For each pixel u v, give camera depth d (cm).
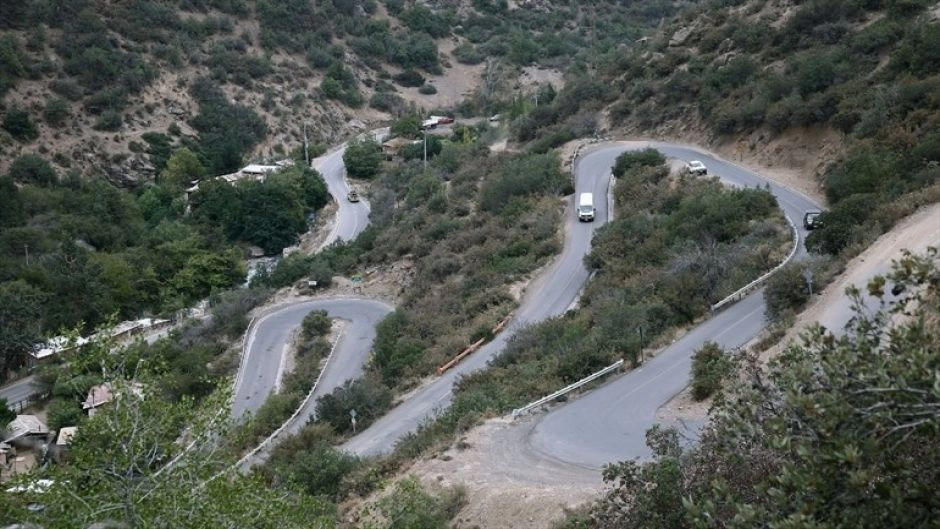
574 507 1434
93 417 915
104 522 848
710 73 5341
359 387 2761
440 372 2944
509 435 1938
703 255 2839
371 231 5225
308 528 1008
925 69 3872
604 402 2059
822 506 535
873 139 3594
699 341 2336
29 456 2881
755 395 748
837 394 548
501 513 1523
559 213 4284
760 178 4088
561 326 2802
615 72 6309
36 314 4275
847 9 4931
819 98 4191
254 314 4312
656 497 950
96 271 4919
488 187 4841
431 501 1491
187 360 3472
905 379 530
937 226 2250
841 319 1939
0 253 5191
